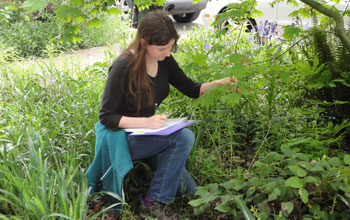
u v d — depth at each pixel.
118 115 2.29
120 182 2.27
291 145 2.51
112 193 2.28
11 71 4.66
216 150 2.82
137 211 2.53
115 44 7.73
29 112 3.60
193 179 2.65
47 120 3.46
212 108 3.22
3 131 3.01
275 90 3.36
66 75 4.41
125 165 2.24
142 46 2.18
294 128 3.04
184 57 4.28
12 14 7.74
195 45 4.98
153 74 2.37
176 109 3.41
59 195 2.09
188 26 9.59
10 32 7.13
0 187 2.31
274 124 3.08
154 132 2.15
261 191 2.21
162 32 2.11
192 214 2.45
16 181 2.19
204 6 9.48
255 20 7.11
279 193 2.09
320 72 3.14
